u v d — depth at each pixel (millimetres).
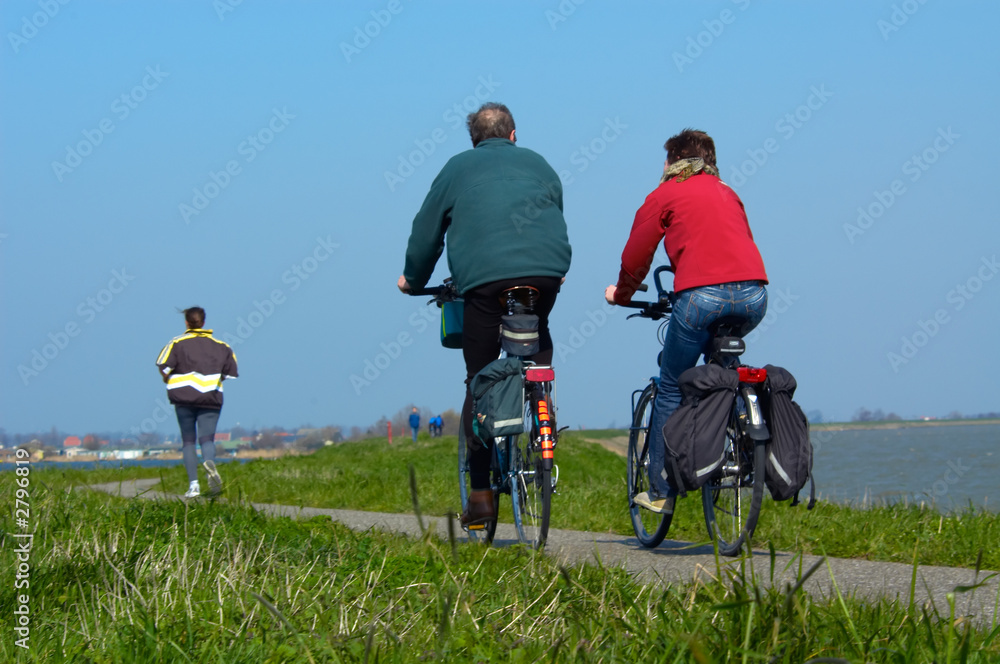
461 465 20688
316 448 80000
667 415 18016
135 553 13289
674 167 18094
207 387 31844
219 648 9055
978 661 8172
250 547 13875
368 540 15148
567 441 79625
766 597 8891
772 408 16219
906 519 19328
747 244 17188
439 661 8219
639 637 8680
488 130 18625
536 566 12656
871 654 8070
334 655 8320
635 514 19797
